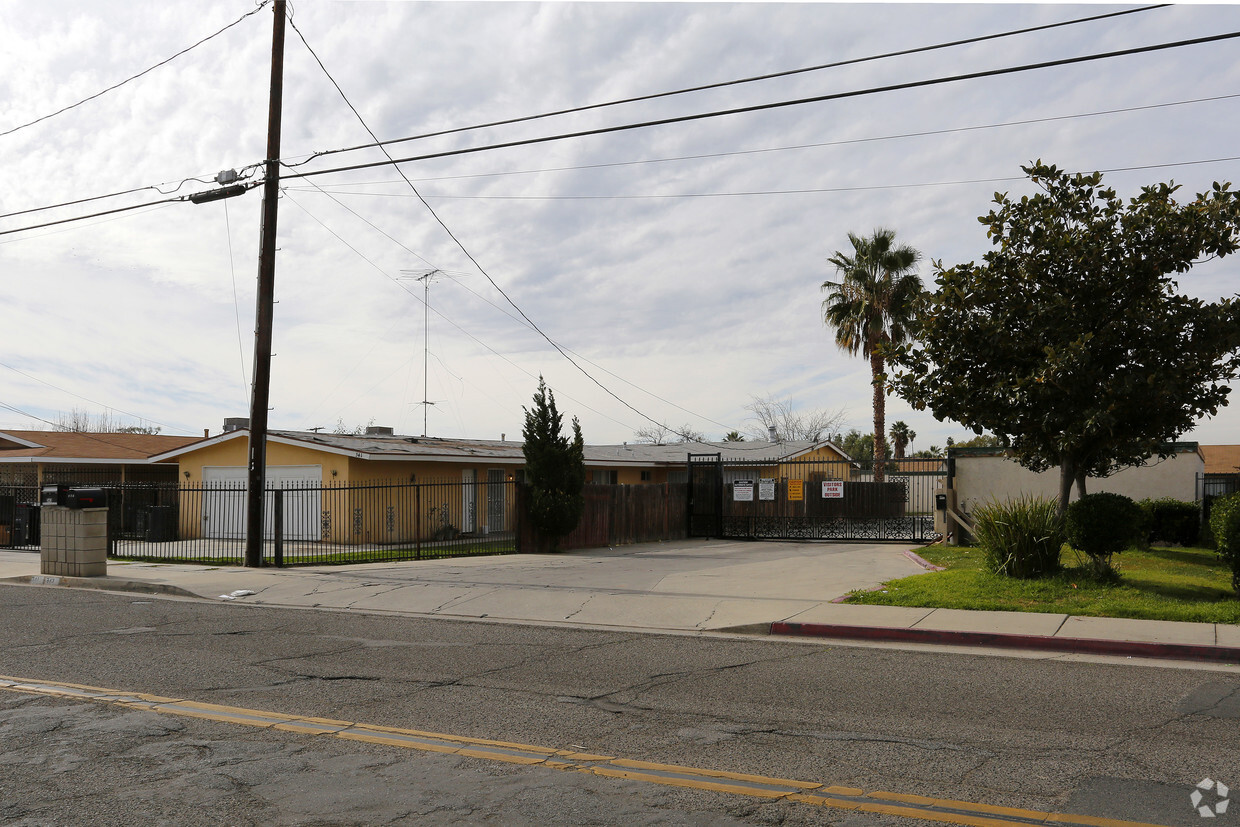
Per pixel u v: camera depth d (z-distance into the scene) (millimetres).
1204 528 18625
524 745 6031
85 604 13133
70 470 30625
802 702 7262
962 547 19562
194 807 4836
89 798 4984
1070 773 5383
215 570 17016
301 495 25375
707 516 26875
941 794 5020
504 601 13117
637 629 11242
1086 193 13281
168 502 27781
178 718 6719
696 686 7887
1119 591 11875
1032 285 13453
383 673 8445
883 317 34969
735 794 5027
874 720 6672
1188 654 9031
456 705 7180
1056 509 14453
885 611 11445
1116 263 12883
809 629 10672
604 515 23484
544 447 21344
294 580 15445
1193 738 6141
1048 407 12953
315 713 6906
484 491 28734
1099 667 8664
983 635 9859
